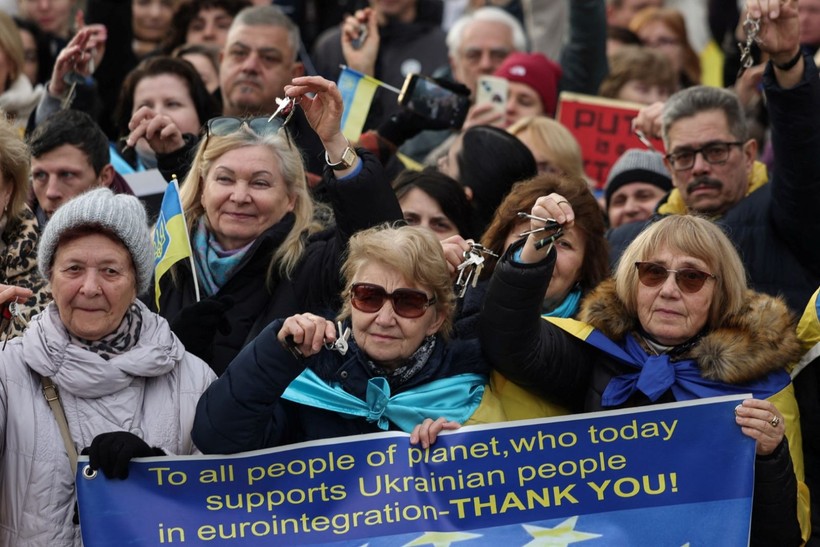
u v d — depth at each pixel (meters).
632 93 19.00
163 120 13.12
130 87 15.56
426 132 17.67
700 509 10.27
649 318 10.62
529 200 11.82
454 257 11.10
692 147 13.78
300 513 10.24
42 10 20.31
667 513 10.30
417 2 20.64
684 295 10.56
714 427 10.36
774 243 13.27
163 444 10.11
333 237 12.13
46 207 13.35
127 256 10.10
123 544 9.90
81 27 15.94
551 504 10.36
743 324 10.59
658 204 14.59
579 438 10.45
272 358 9.77
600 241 12.02
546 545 10.27
